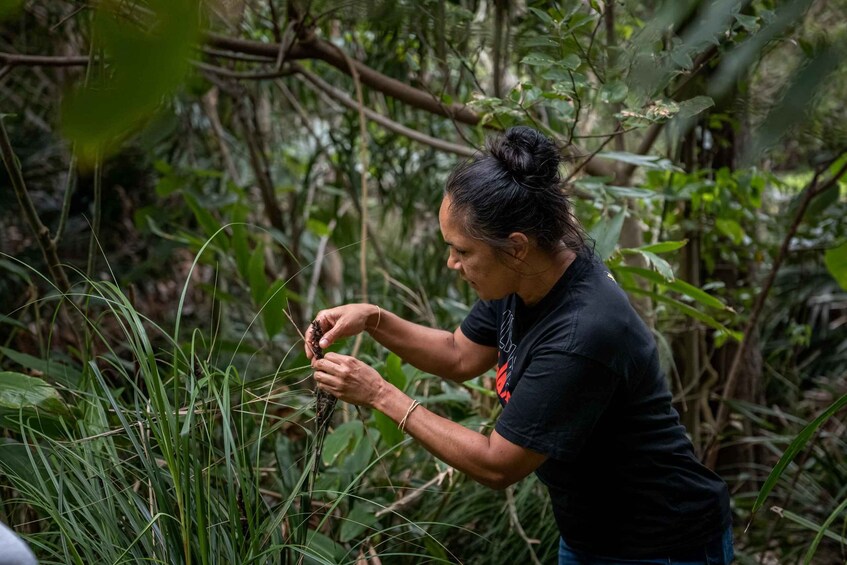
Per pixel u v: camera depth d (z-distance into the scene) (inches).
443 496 84.0
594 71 65.3
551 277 51.6
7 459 57.2
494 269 50.5
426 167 137.9
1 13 18.5
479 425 78.3
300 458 75.6
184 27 14.4
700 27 29.8
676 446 54.4
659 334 85.0
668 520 54.4
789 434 113.8
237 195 127.0
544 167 49.1
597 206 79.0
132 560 50.1
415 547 79.2
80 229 127.2
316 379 53.1
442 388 93.7
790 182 145.3
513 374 53.6
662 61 43.4
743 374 111.7
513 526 80.9
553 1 69.2
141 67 14.3
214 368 58.6
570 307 50.5
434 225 149.9
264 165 130.7
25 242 125.2
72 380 72.8
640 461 53.6
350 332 59.9
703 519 55.0
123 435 59.1
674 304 78.5
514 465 50.3
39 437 62.4
